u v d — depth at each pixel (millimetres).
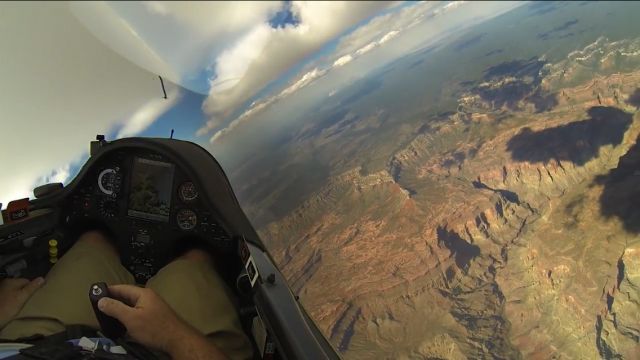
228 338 1974
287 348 1628
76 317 1836
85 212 2889
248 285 2277
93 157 2822
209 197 2658
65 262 2338
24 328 1717
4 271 2604
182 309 2025
